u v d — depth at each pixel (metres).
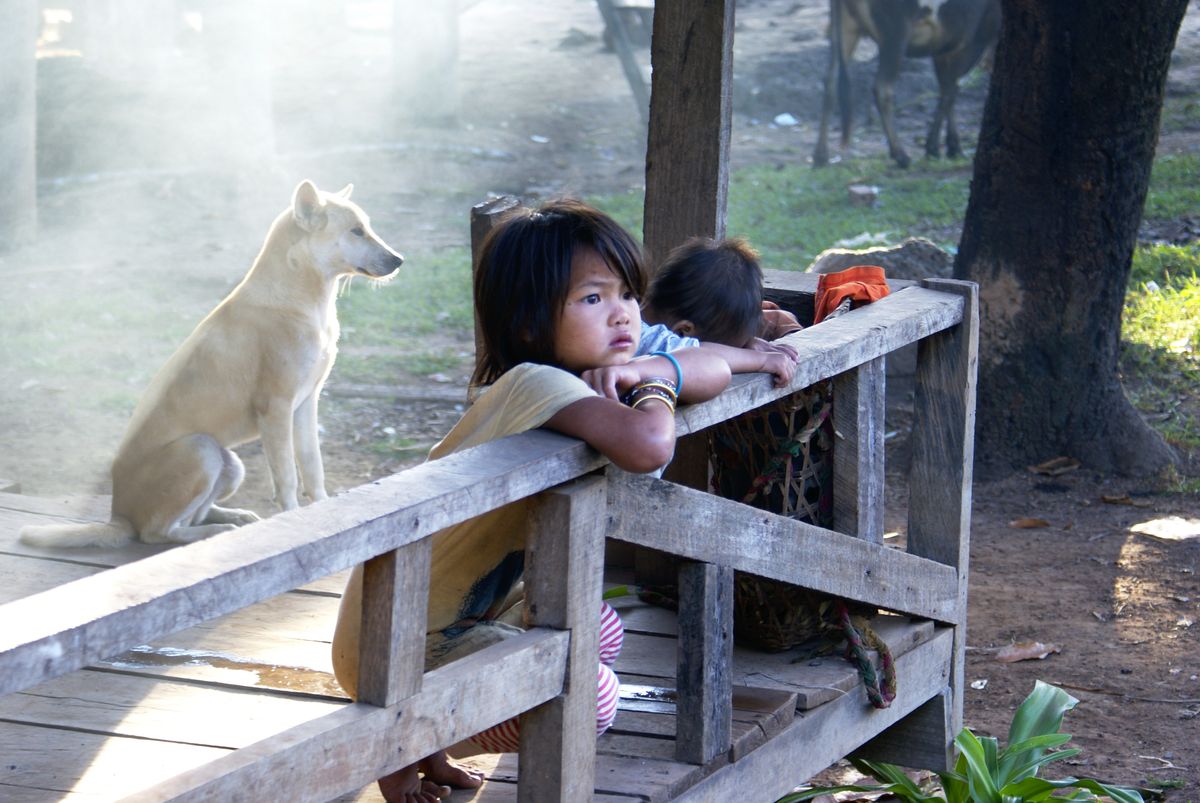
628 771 3.01
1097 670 5.48
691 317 3.42
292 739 2.06
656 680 3.59
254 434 5.51
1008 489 7.67
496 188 15.67
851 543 3.57
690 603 3.01
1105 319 7.77
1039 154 7.58
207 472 4.96
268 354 5.34
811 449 3.79
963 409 4.30
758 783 3.29
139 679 3.53
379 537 2.09
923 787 4.60
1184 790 4.46
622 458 2.45
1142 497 7.52
